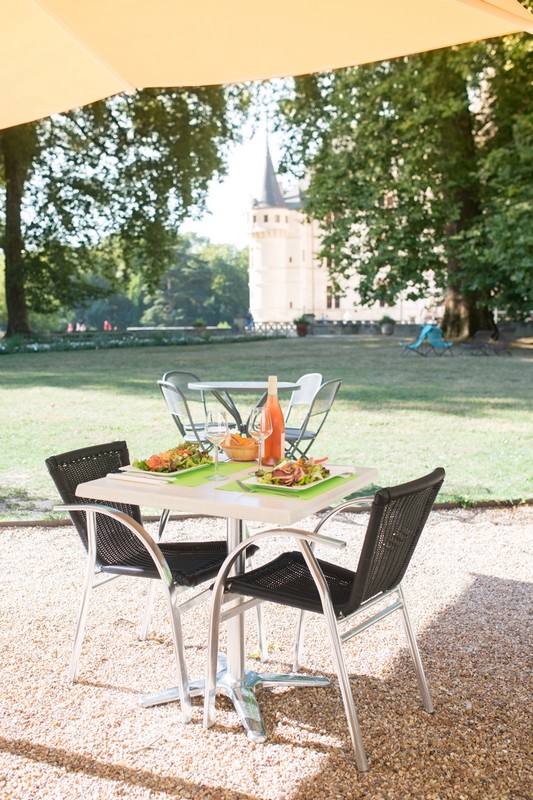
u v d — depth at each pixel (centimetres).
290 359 2275
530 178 2166
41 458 845
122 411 1203
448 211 2373
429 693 323
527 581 473
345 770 274
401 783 266
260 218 7394
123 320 9288
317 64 315
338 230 2614
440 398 1344
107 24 278
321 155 2683
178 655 312
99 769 274
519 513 627
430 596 450
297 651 355
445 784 265
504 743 291
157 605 438
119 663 362
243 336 3625
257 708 315
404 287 2522
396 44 294
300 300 7400
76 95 327
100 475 372
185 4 266
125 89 329
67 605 435
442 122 2361
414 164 2388
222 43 296
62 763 278
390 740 294
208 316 9469
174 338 3366
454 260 2625
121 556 360
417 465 798
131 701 327
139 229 3497
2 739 294
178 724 308
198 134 3328
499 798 257
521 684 340
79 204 3441
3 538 567
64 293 3553
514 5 251
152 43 294
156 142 3375
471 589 460
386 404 1272
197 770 274
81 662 362
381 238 2530
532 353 2366
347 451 874
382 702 324
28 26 273
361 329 4244
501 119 2450
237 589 313
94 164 3409
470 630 399
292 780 268
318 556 521
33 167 3400
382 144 2445
